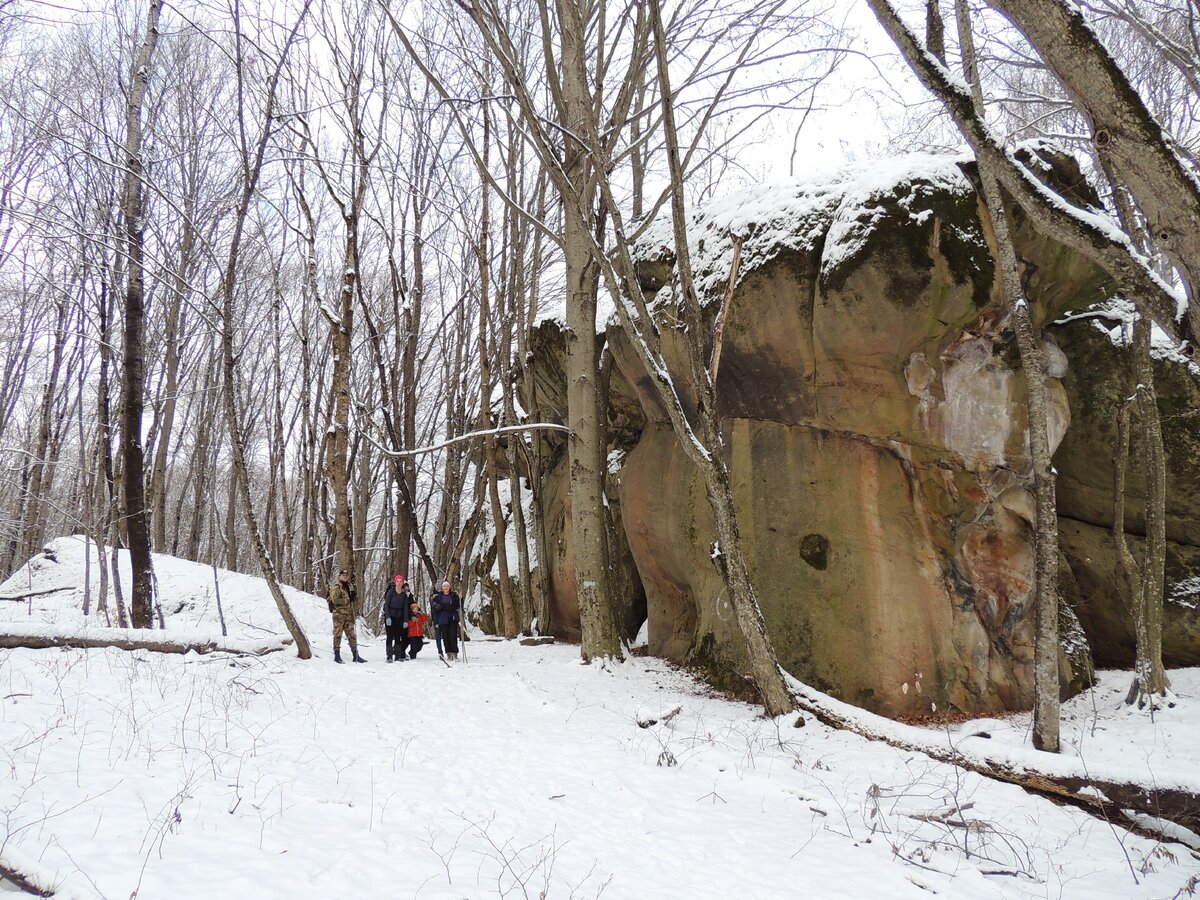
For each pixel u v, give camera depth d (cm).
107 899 374
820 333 921
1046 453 721
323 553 2173
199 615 1645
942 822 578
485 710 895
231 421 1120
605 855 497
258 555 1145
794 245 938
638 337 855
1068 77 294
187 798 524
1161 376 961
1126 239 343
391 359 2259
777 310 958
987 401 905
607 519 1353
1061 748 716
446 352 2311
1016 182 380
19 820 462
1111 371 974
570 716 874
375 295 2605
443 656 1228
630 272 857
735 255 859
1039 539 717
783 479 1014
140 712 722
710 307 1031
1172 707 784
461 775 646
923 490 927
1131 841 587
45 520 2436
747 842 525
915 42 424
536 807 582
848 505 954
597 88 1212
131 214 1159
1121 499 848
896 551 922
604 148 1166
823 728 820
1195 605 909
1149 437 812
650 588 1274
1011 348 909
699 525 1113
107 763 576
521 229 1767
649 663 1182
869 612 914
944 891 461
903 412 922
